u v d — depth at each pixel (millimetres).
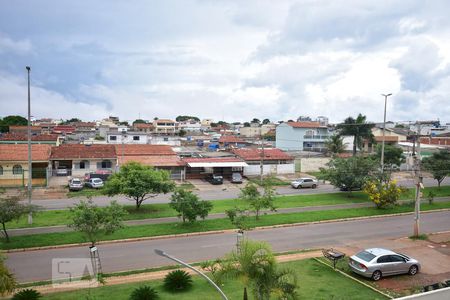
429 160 48719
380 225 31422
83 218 20312
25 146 50375
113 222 21312
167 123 150500
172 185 33281
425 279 20047
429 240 27297
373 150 84375
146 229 27672
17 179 47438
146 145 61719
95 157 52312
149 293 16422
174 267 20906
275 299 16219
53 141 65812
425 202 40781
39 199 39375
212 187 48844
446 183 54000
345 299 17031
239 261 14664
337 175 40969
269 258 14523
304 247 25062
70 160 52938
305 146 89375
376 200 36156
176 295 17188
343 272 20703
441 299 12469
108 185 32594
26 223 28969
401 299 11938
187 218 29266
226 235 27391
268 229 29438
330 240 26750
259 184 50531
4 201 24734
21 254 22828
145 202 37625
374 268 19547
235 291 17797
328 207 37312
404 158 65938
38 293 16453
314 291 18016
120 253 23250
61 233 26203
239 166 56875
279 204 37719
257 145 90312
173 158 56312
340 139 70562
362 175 40219
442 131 105562
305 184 48812
